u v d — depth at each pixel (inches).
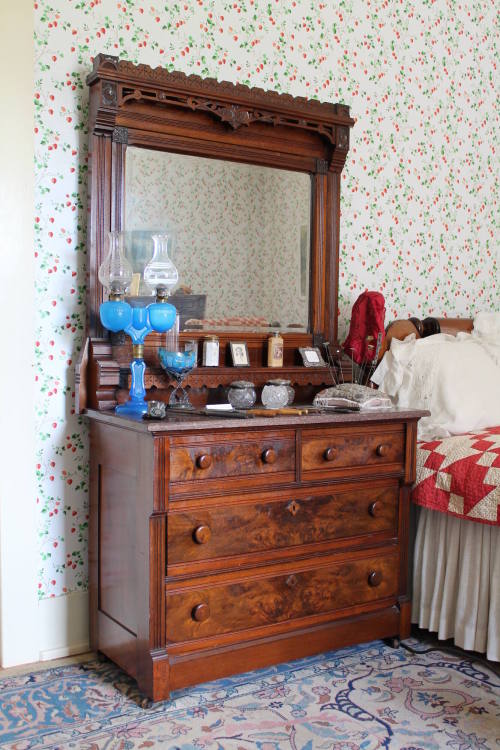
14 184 102.5
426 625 114.7
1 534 103.7
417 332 140.1
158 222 110.5
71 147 107.2
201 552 93.1
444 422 120.8
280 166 122.1
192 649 92.8
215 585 94.4
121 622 98.1
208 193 115.3
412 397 125.6
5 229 102.2
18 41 102.1
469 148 155.8
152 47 113.7
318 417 100.6
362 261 139.5
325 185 126.5
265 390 110.2
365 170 138.9
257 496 97.7
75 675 101.3
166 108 109.1
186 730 86.5
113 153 105.8
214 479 93.4
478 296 159.0
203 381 110.9
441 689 98.1
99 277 101.4
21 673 102.0
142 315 100.0
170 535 90.6
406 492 113.4
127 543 95.8
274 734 85.8
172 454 89.7
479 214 158.4
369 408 111.6
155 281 103.0
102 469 103.1
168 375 107.0
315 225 125.8
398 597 112.7
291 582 100.9
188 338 112.7
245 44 123.2
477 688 98.6
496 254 161.2
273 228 121.9
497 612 104.2
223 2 120.5
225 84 112.3
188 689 97.3
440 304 152.5
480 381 127.7
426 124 147.9
